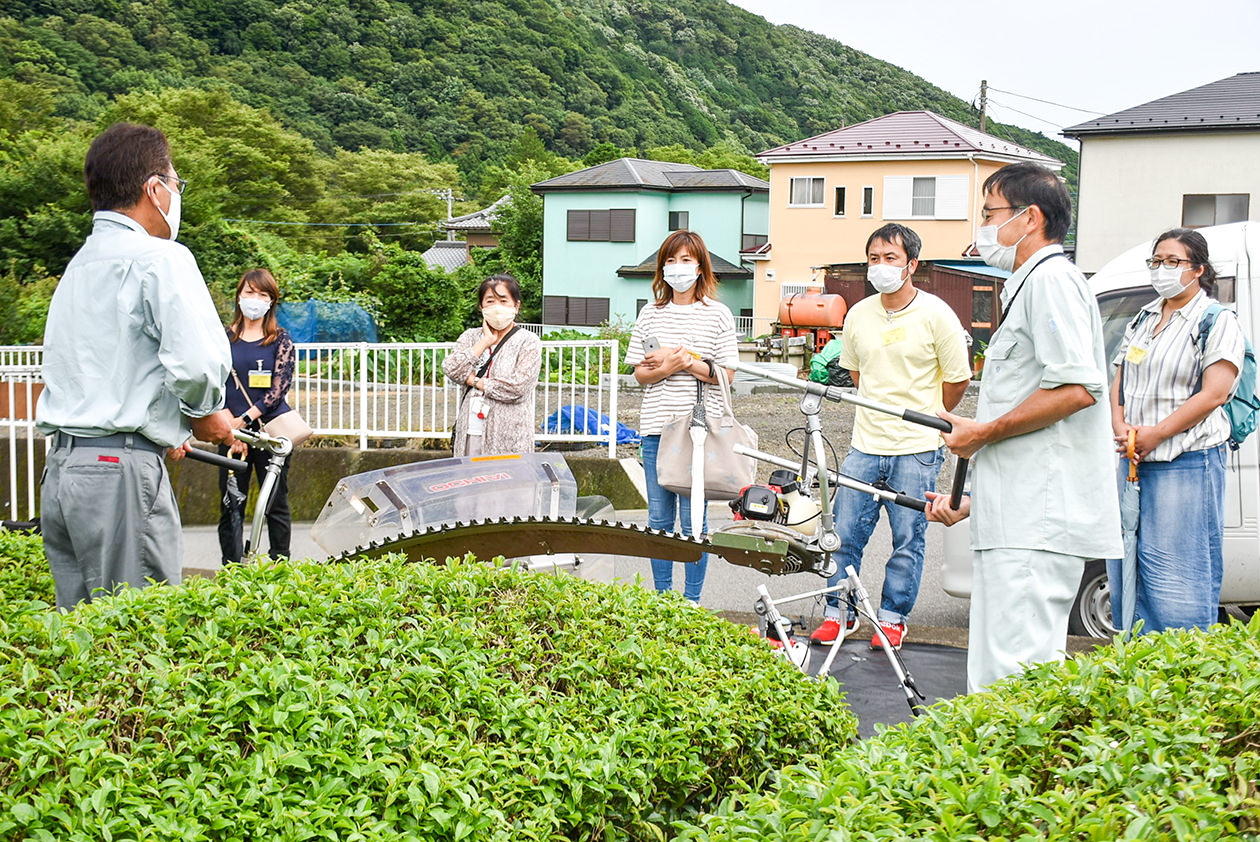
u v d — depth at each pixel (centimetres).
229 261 3441
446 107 9100
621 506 992
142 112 5356
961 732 216
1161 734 189
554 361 1229
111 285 352
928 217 3709
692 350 526
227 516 516
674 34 12394
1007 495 339
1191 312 462
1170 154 2903
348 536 426
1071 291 328
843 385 627
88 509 350
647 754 240
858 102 13025
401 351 1049
